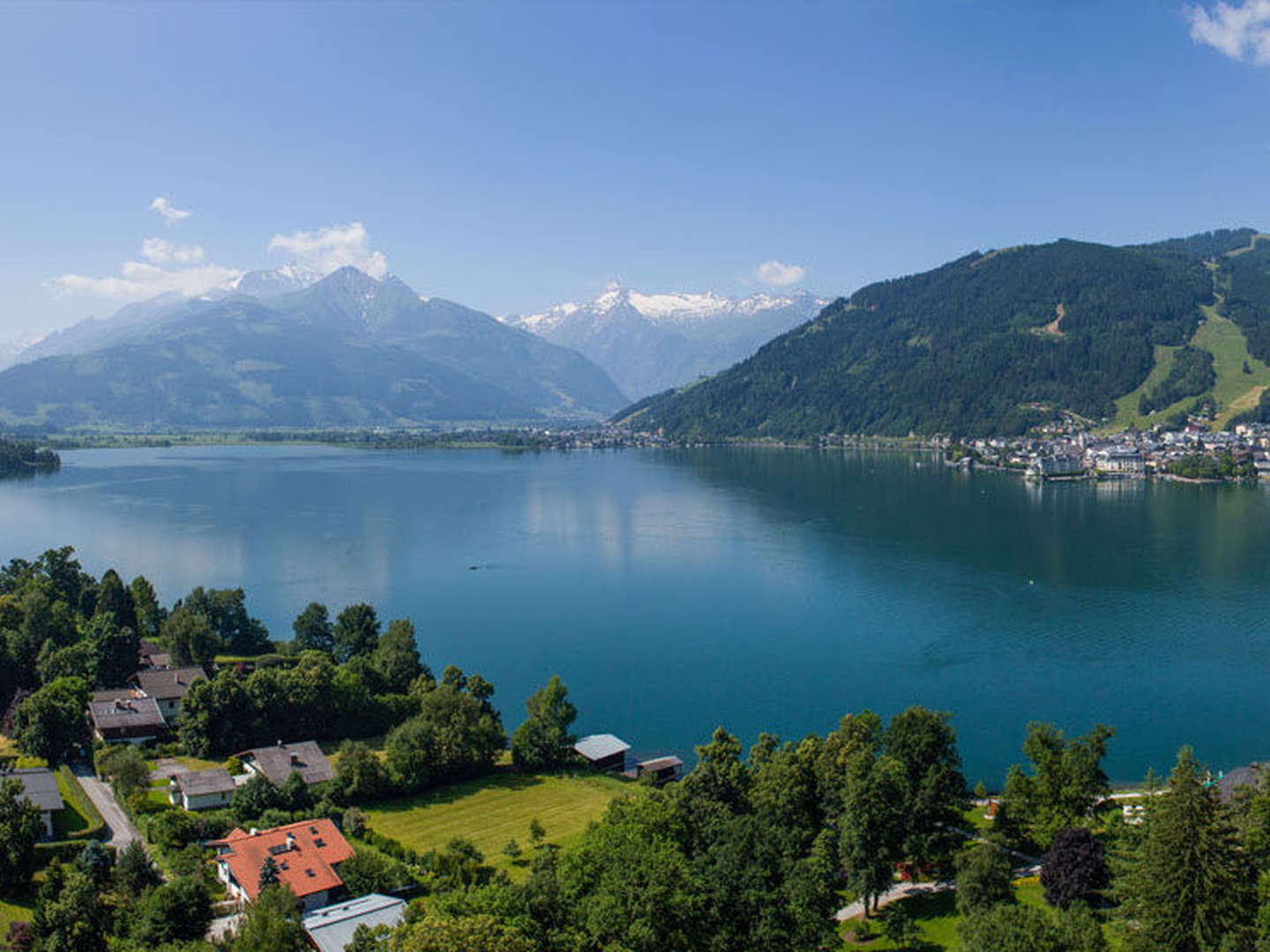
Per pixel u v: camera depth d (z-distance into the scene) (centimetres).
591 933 7631
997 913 7538
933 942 8675
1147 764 13975
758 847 8850
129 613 18825
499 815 11994
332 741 14438
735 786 11069
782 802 10538
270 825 10806
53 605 18625
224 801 11662
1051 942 7156
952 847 10288
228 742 13588
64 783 12456
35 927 8400
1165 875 7594
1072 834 9219
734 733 15412
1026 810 10812
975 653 19375
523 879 9844
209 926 8744
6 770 11869
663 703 16825
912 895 9844
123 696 15050
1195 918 7456
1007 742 14800
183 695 15088
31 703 13338
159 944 8362
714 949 7725
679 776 13900
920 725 10606
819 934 8000
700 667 18750
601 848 8700
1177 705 16312
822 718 15988
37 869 9938
